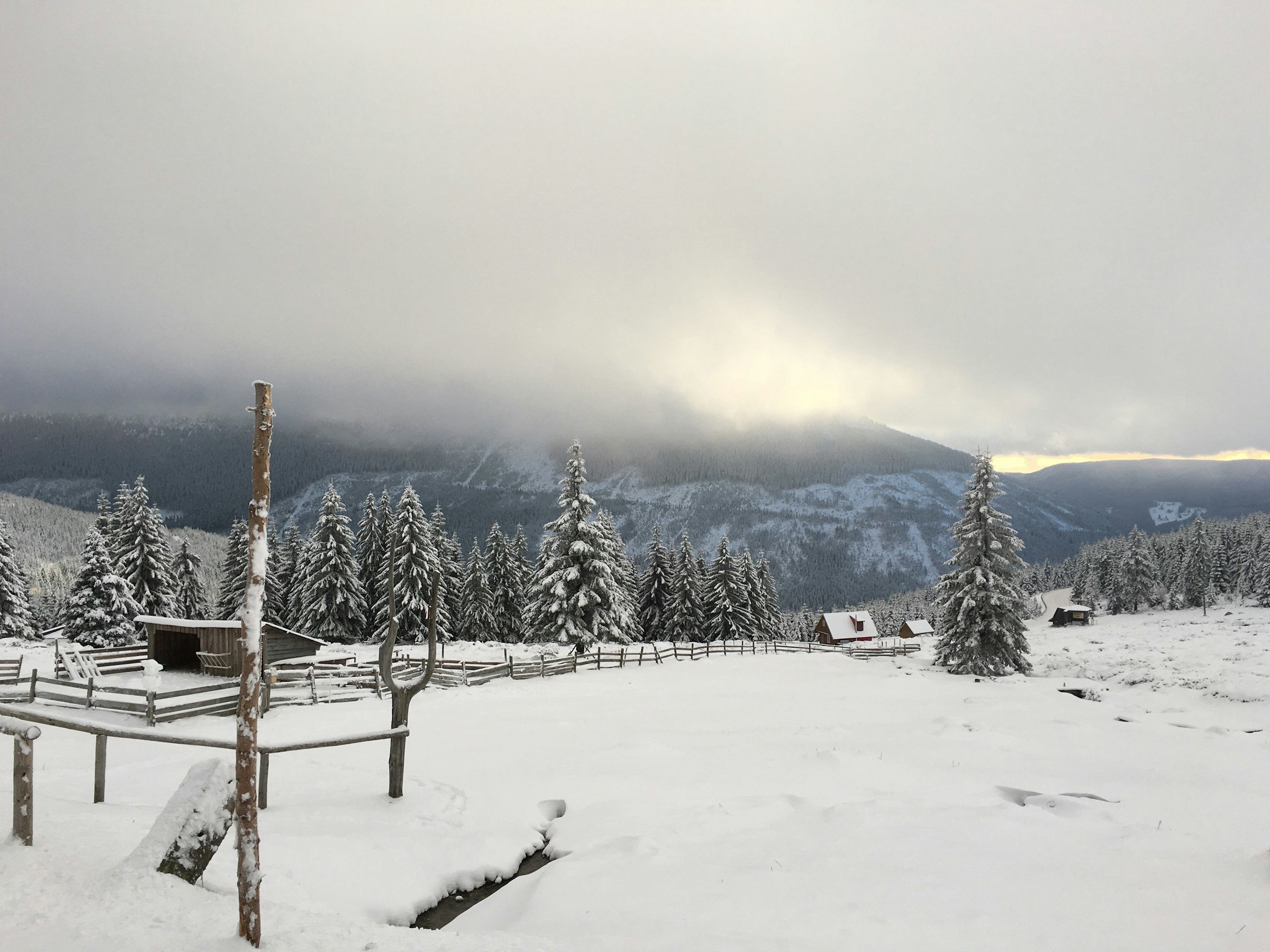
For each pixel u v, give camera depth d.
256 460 4.14
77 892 4.50
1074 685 29.95
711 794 10.25
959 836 7.48
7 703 19.30
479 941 4.70
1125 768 13.18
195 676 26.56
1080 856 6.78
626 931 5.42
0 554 47.81
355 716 19.02
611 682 29.19
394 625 9.69
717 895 6.05
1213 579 112.25
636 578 63.88
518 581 60.25
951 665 38.94
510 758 12.81
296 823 7.97
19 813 5.30
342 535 48.25
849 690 27.02
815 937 5.08
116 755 13.48
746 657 43.69
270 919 4.61
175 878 4.89
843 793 10.23
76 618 42.59
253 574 4.18
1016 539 38.69
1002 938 4.94
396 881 6.66
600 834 8.30
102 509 53.53
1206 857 6.64
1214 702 26.25
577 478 42.00
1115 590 110.62
